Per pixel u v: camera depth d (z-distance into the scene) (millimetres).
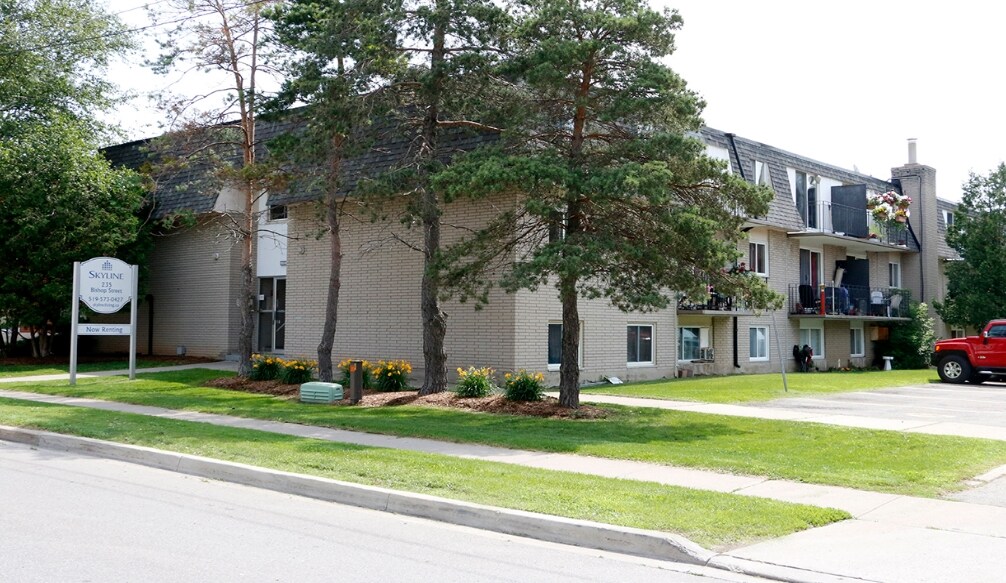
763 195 14414
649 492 8414
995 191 31500
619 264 14227
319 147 16406
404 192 16844
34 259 24078
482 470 9508
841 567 6246
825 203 31688
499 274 19672
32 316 24953
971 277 31703
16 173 24000
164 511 7953
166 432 12273
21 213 23984
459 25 15797
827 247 32250
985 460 10508
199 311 27719
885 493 8719
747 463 10148
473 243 14703
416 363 21609
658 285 14500
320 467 9742
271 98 17906
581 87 14859
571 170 13641
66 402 16438
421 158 16562
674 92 14141
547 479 9031
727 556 6508
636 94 14320
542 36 14797
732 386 21266
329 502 8719
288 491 9219
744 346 28031
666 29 14406
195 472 10195
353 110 15867
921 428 13461
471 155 14531
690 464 10164
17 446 12062
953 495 8664
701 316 26578
